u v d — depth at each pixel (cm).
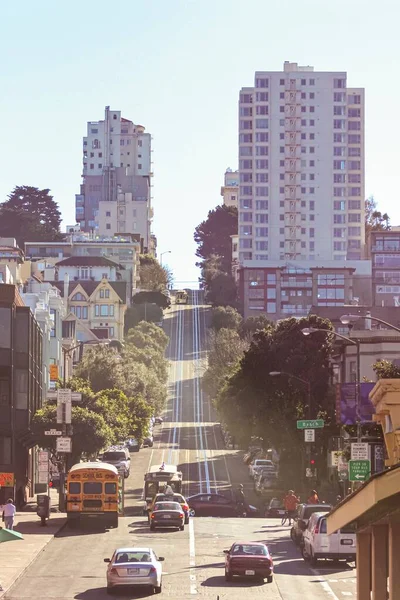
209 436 18738
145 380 19050
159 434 18988
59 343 16200
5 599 4941
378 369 8062
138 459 15825
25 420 10650
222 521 8731
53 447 10825
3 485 10425
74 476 8194
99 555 6612
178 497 8606
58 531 7944
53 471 11625
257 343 13025
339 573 5809
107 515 8144
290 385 12625
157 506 8012
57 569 6016
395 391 2675
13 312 10681
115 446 14662
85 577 5697
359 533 2273
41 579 5631
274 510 9281
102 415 12456
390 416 2683
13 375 10619
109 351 18250
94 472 8200
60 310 16488
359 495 1878
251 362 12838
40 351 12488
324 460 12306
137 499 11419
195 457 16162
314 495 8444
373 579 2156
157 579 5094
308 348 12662
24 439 10706
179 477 10281
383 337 12119
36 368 11750
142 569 5078
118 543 7212
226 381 15462
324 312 19875
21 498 10869
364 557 2278
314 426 10100
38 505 8294
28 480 11931
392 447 2659
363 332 12219
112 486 8181
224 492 12406
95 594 5116
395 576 2020
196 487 13000
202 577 5641
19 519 8938
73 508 8162
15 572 5784
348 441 9206
